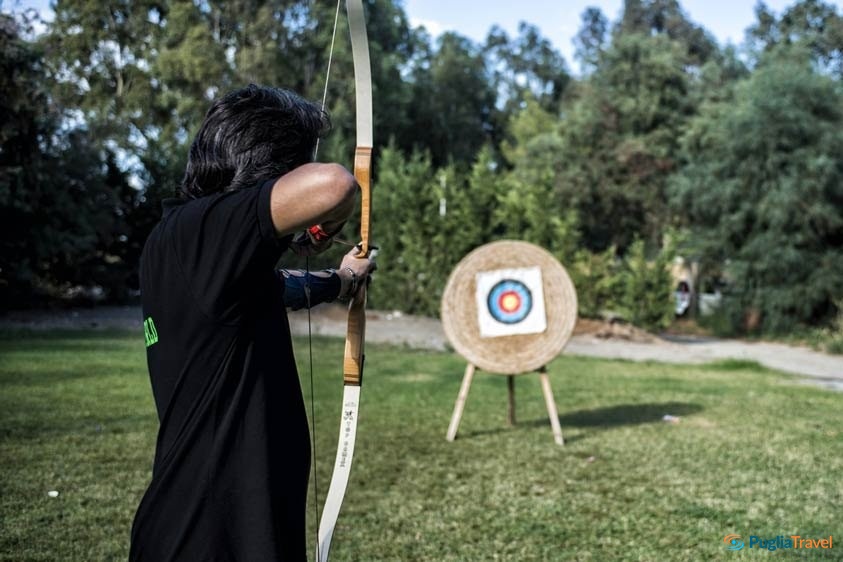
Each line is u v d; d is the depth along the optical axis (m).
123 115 29.67
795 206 16.69
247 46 32.06
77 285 17.17
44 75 15.30
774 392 8.72
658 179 22.52
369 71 1.86
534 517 4.07
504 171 19.75
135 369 8.55
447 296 6.34
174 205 1.54
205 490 1.42
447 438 5.93
